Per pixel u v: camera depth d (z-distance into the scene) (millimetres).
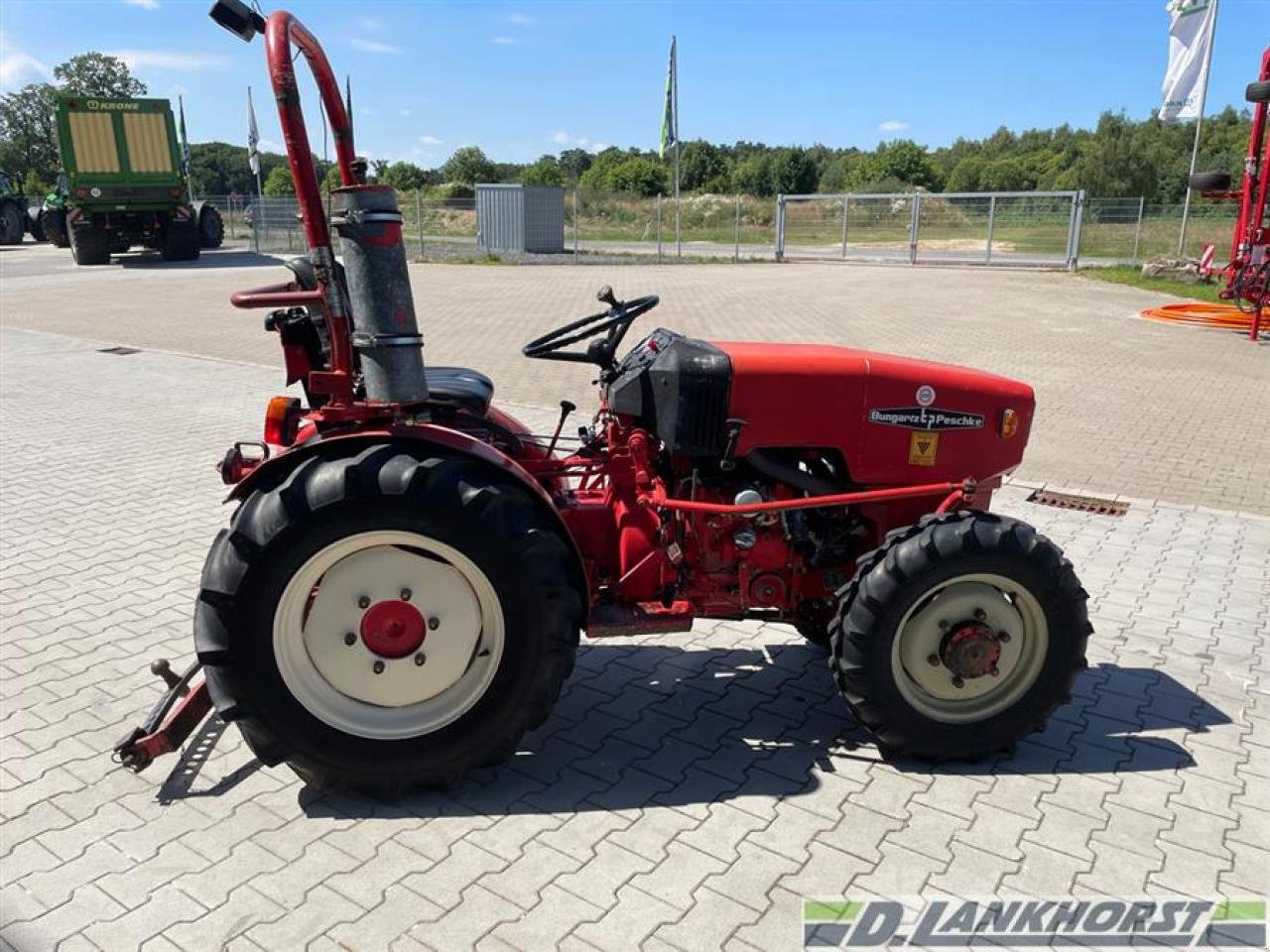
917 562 3113
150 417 8180
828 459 3525
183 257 23859
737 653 4176
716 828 2973
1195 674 4004
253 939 2498
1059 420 8141
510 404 8289
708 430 3303
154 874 2744
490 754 3082
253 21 2955
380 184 2920
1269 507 6090
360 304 2906
